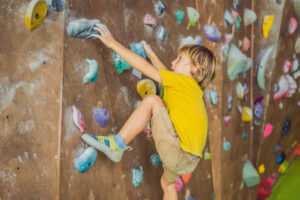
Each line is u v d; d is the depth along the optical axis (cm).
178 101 133
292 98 281
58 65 111
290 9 249
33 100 112
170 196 153
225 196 217
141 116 127
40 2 104
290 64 263
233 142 221
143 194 153
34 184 113
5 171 113
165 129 128
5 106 112
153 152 159
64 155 113
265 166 262
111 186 135
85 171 121
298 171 283
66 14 112
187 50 144
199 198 194
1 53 109
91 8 123
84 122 121
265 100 246
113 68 137
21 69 111
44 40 110
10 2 108
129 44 143
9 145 112
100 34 126
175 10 171
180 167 134
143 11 151
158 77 132
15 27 109
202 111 138
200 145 136
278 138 274
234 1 209
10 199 112
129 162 145
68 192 115
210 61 143
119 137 125
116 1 136
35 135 112
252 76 239
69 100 115
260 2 238
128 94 145
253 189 251
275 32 241
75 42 117
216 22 198
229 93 211
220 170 208
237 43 214
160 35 160
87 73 122
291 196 257
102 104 131
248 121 237
